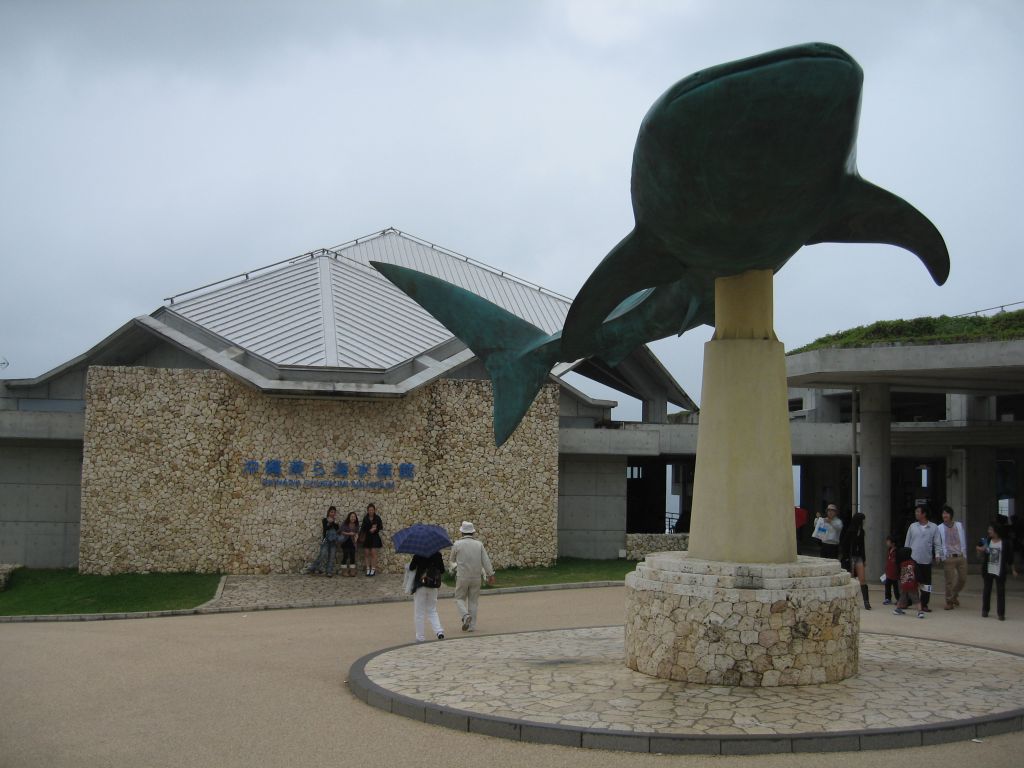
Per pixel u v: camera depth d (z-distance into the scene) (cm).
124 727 898
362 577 2336
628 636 1091
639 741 794
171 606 1984
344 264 3216
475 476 2520
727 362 1076
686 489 4466
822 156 827
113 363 2817
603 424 3181
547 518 2580
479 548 1538
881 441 2248
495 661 1149
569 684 998
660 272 1064
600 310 1122
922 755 778
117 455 2369
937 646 1257
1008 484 3212
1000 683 1002
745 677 980
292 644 1420
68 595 2144
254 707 975
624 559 2847
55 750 820
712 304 1195
